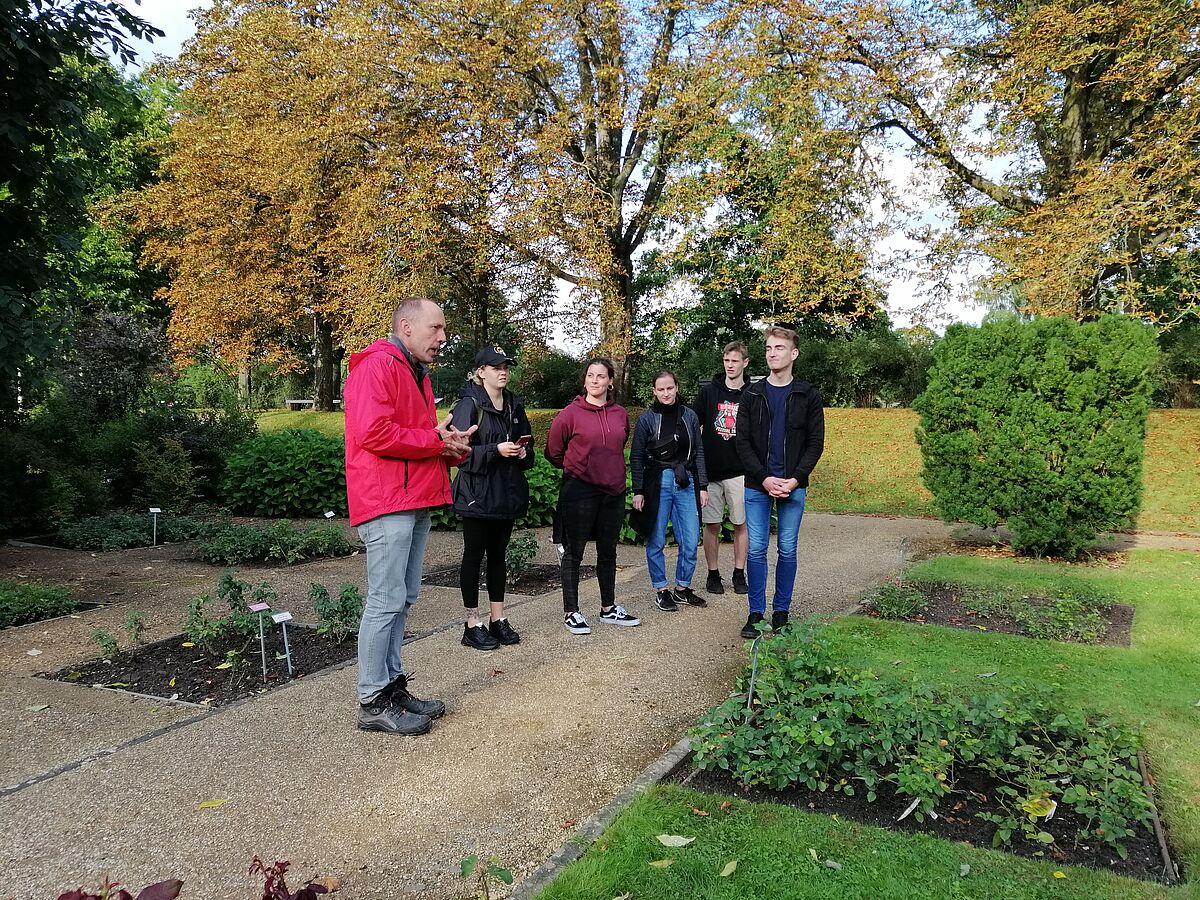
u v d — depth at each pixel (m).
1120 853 2.41
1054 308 11.24
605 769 3.12
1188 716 3.57
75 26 6.14
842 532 9.94
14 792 2.97
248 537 8.12
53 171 6.63
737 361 6.09
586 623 5.13
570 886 2.24
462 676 4.25
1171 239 11.08
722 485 6.24
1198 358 15.66
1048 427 7.71
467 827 2.68
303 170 13.71
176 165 17.50
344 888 2.34
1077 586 6.30
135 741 3.43
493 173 12.70
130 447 12.15
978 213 14.96
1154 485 11.67
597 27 14.09
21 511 9.77
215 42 16.72
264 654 4.32
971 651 4.55
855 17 12.91
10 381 7.26
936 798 2.76
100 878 2.39
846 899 2.18
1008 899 2.18
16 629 5.41
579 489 5.11
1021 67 12.24
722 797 2.79
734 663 4.44
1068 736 3.23
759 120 13.94
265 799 2.89
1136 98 12.28
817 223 14.13
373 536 3.45
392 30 12.87
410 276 12.86
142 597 6.42
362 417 3.34
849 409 17.00
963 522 9.13
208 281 17.38
